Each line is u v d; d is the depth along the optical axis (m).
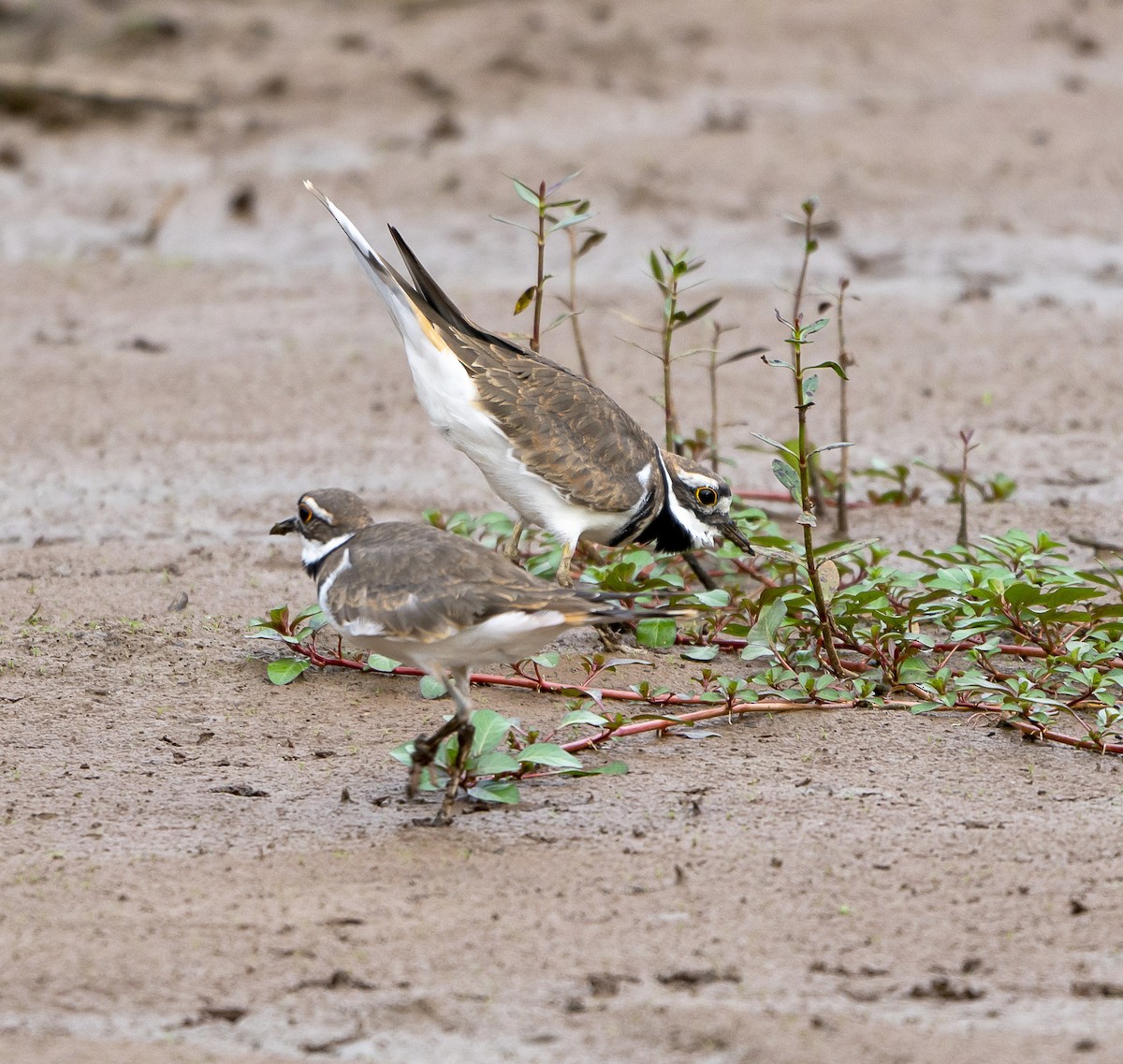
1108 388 18.75
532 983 7.56
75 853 8.81
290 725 10.66
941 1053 6.98
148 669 11.49
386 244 24.84
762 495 15.39
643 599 12.21
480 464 12.38
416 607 8.98
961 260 23.72
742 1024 7.17
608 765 9.91
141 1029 7.21
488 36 33.66
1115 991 7.52
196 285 23.56
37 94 30.67
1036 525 14.85
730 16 34.97
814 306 21.91
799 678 11.16
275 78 31.59
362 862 8.73
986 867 8.72
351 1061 7.01
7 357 20.31
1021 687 10.57
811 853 8.86
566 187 26.42
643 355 20.11
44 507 15.50
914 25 34.84
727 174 26.84
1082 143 28.08
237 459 16.92
